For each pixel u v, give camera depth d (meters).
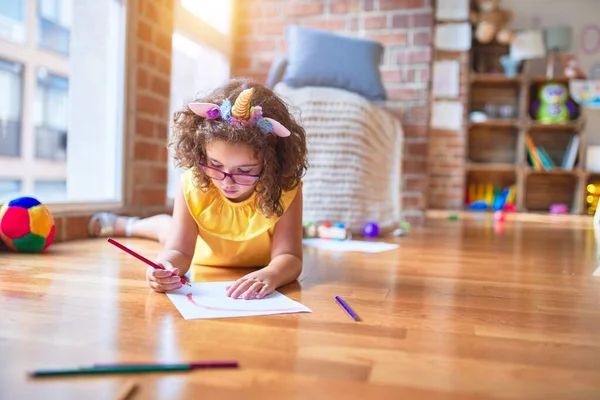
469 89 5.55
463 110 5.39
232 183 1.20
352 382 0.68
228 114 1.14
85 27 2.38
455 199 5.50
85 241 2.00
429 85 3.43
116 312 0.98
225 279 1.33
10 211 1.63
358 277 1.45
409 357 0.79
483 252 2.09
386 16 3.46
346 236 2.45
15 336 0.82
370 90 2.87
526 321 1.03
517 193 5.47
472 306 1.15
